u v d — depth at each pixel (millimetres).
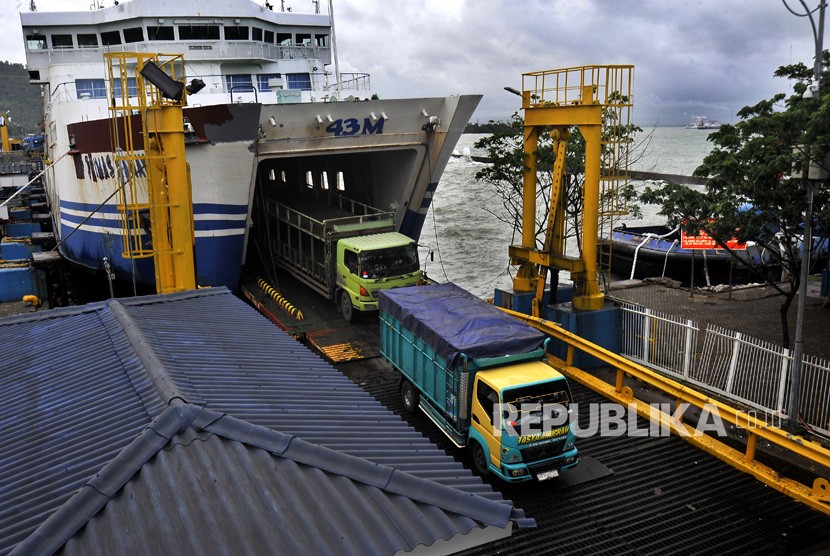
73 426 6645
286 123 20266
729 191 14125
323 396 7867
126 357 8109
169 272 17719
